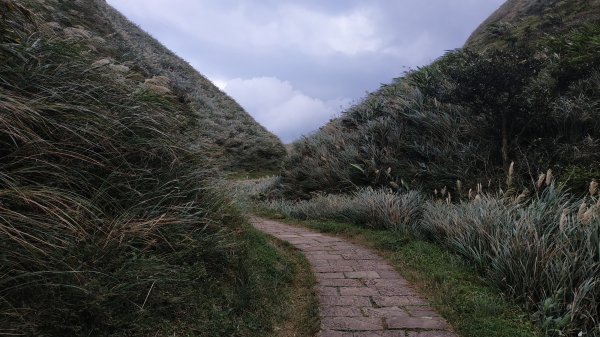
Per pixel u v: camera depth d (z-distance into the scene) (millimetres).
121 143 3748
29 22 3910
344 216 8742
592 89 9227
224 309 3369
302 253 5992
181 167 4277
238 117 31109
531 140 8734
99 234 3074
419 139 10727
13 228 2389
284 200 12078
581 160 7648
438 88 11594
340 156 12008
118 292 2686
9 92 3062
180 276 3260
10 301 2305
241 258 4195
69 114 3436
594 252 4164
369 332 3434
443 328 3506
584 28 12266
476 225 5547
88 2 24375
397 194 8734
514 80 8391
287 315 3834
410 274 4918
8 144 2967
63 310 2332
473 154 9172
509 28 20562
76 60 4090
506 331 3336
